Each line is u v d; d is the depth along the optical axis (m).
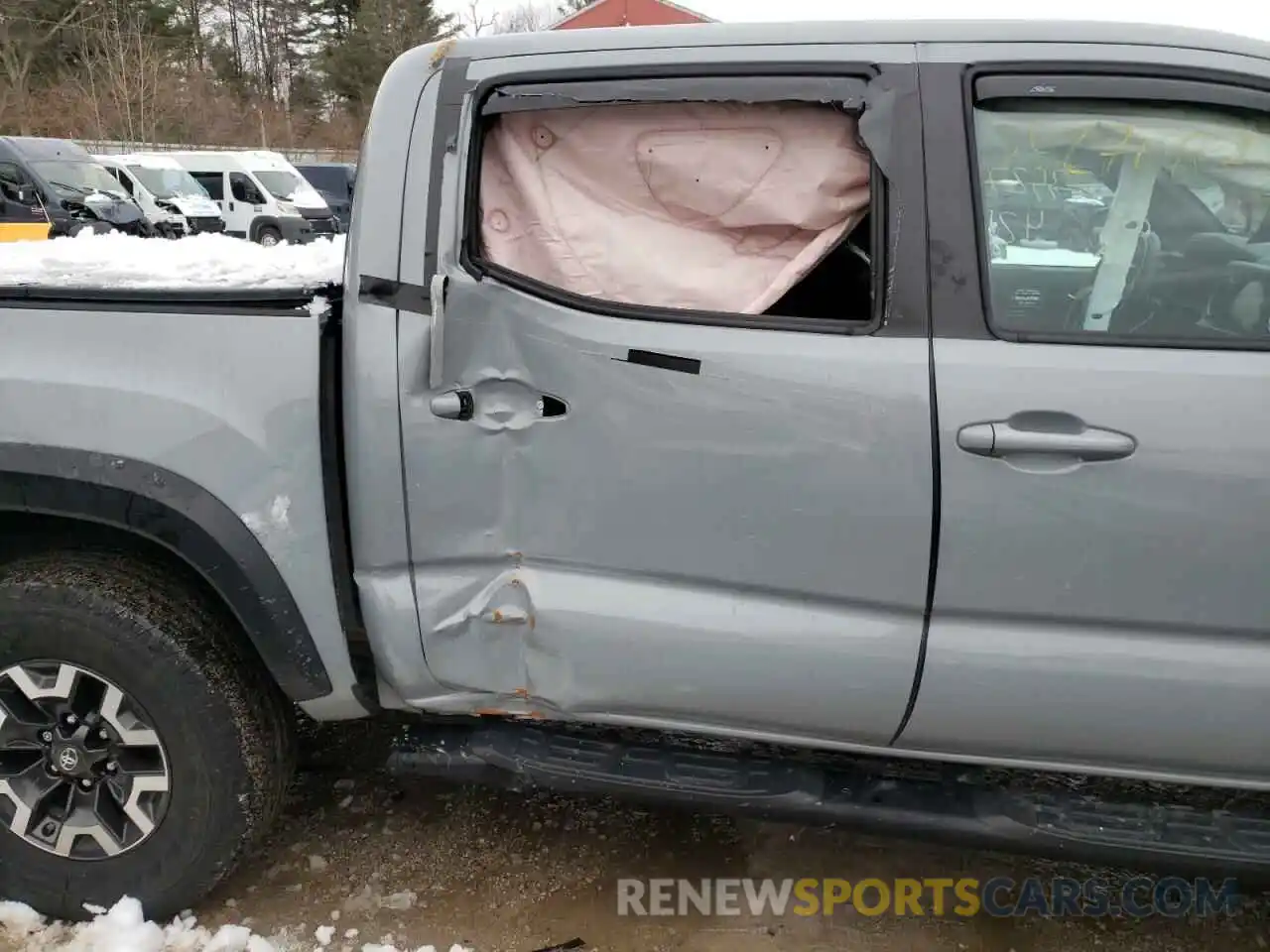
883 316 1.85
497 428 1.97
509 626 2.04
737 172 1.93
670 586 1.98
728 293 1.94
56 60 35.66
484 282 1.94
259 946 2.23
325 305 2.05
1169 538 1.78
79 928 2.23
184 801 2.15
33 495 2.08
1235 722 1.85
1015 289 1.86
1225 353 1.79
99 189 15.41
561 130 1.98
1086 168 1.87
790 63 1.88
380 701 2.24
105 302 2.06
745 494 1.88
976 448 1.79
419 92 2.01
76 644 2.07
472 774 2.22
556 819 2.75
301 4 49.81
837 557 1.89
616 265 1.96
